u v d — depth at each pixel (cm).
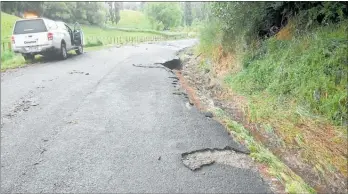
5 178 379
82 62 1306
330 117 573
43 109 634
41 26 1312
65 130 518
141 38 4019
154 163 405
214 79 972
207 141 471
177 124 540
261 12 939
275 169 400
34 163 412
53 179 374
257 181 367
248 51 932
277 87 700
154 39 4044
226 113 659
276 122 596
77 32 1647
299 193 354
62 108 636
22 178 379
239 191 347
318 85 621
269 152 473
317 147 506
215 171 388
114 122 551
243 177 375
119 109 623
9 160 422
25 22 1313
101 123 547
